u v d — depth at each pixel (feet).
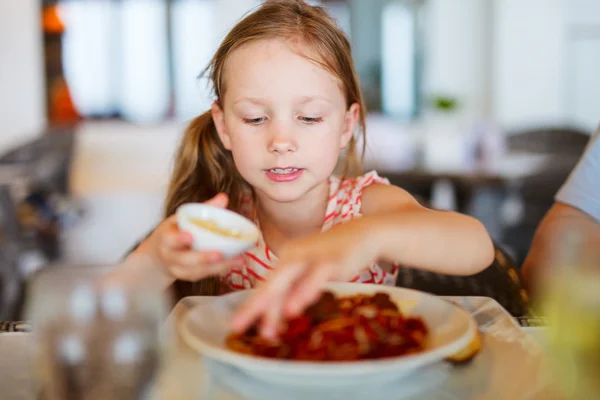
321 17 2.86
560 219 3.14
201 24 14.61
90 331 1.51
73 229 10.12
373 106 13.94
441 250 2.39
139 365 1.52
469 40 13.71
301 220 3.02
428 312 1.95
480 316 2.13
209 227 2.17
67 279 1.61
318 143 2.72
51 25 14.64
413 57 13.83
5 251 6.96
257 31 2.72
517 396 1.68
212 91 3.05
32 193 9.07
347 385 1.70
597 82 13.50
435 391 1.71
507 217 7.93
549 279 1.60
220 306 2.00
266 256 3.00
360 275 2.88
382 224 2.31
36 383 1.73
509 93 13.56
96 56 14.82
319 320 1.81
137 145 14.71
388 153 7.79
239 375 1.77
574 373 1.47
